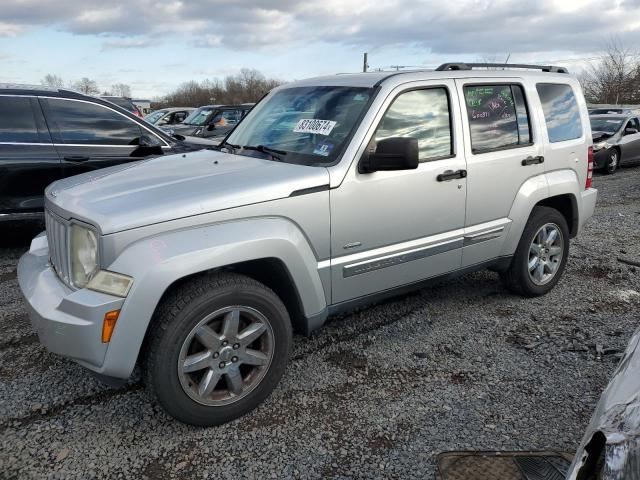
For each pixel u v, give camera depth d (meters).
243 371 3.03
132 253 2.58
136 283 2.54
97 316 2.52
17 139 5.79
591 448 1.68
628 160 14.36
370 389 3.28
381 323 4.22
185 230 2.71
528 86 4.43
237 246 2.78
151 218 2.63
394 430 2.88
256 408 3.07
